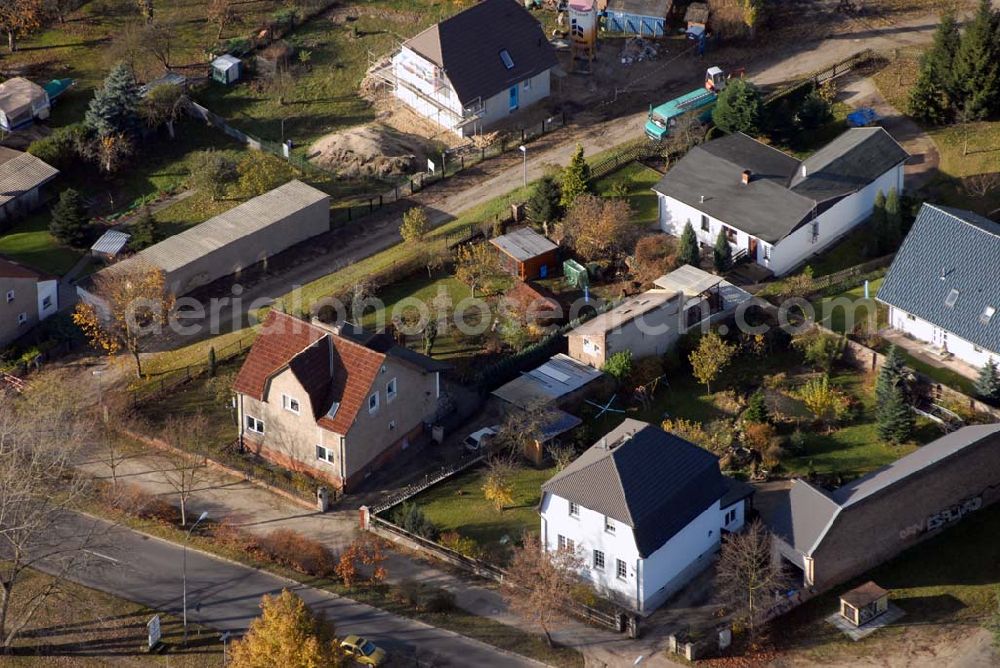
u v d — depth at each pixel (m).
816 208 159.25
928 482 124.50
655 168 176.50
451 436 141.50
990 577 122.00
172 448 140.88
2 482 119.94
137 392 148.00
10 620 121.56
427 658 117.00
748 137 172.50
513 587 119.25
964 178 170.62
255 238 164.88
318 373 134.50
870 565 123.56
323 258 167.25
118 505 133.50
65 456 129.62
